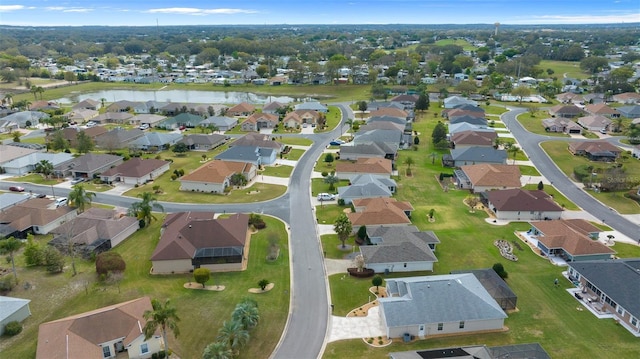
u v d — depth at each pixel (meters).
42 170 119.00
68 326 54.72
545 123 175.62
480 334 59.38
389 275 74.25
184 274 74.25
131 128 175.75
